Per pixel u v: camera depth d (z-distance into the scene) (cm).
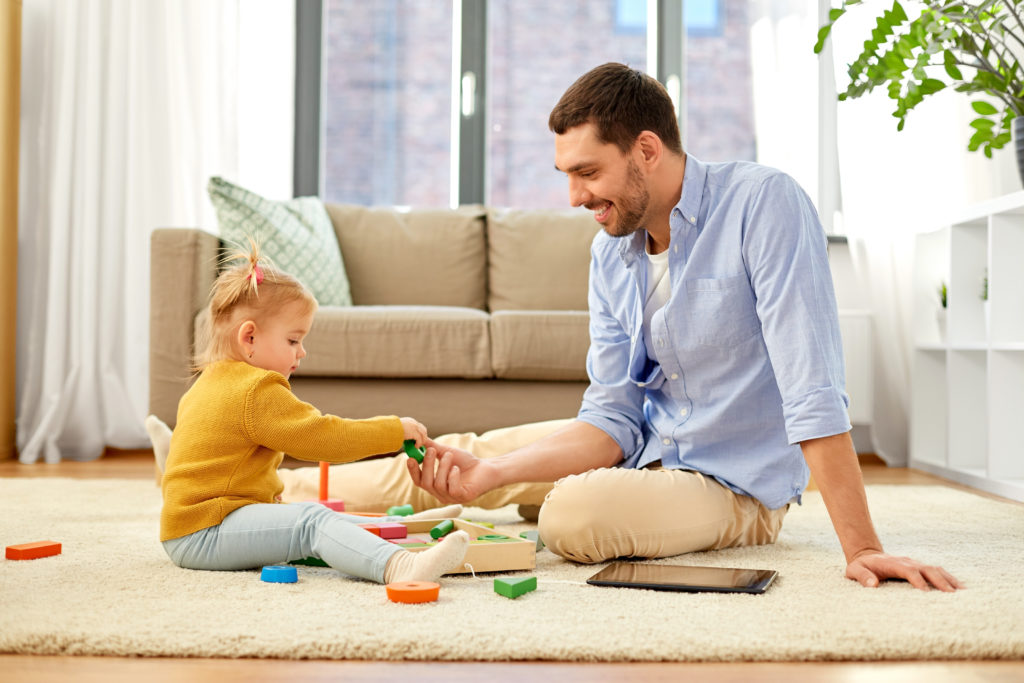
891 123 333
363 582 122
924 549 151
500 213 335
